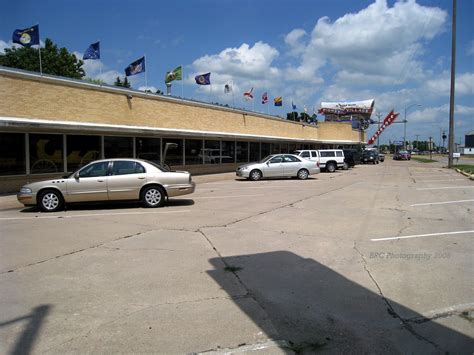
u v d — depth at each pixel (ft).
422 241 25.96
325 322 14.21
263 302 15.93
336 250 23.62
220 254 22.77
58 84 56.75
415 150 462.60
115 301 16.03
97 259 21.91
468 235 27.76
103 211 39.55
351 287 17.56
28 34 59.26
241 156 106.83
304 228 30.04
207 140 92.43
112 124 65.72
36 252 23.50
